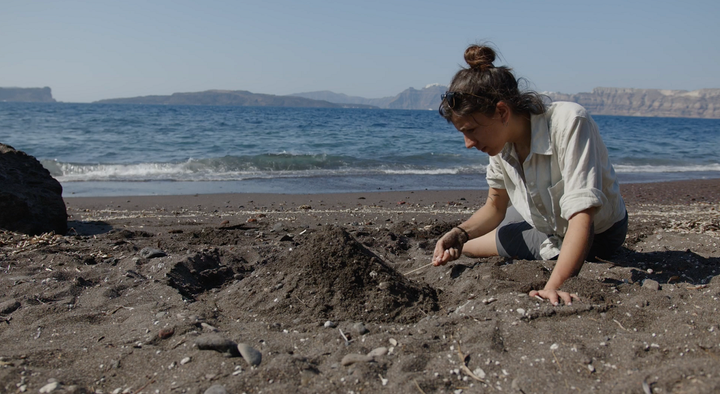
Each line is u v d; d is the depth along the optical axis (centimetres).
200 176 1059
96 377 185
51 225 487
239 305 263
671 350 173
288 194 822
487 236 335
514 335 196
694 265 301
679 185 1024
